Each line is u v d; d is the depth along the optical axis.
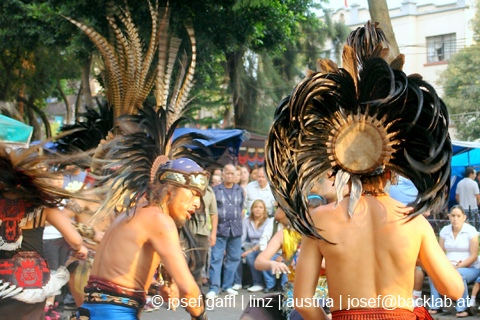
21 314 2.44
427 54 27.78
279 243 2.94
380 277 1.84
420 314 1.91
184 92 2.91
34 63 17.59
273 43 14.38
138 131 2.63
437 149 1.80
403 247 1.83
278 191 1.91
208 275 5.77
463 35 26.84
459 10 26.92
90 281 2.33
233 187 6.32
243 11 12.02
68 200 2.92
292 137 1.96
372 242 1.86
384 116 1.92
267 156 1.92
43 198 2.57
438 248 1.91
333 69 1.96
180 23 10.80
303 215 1.90
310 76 1.91
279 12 12.91
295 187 1.94
